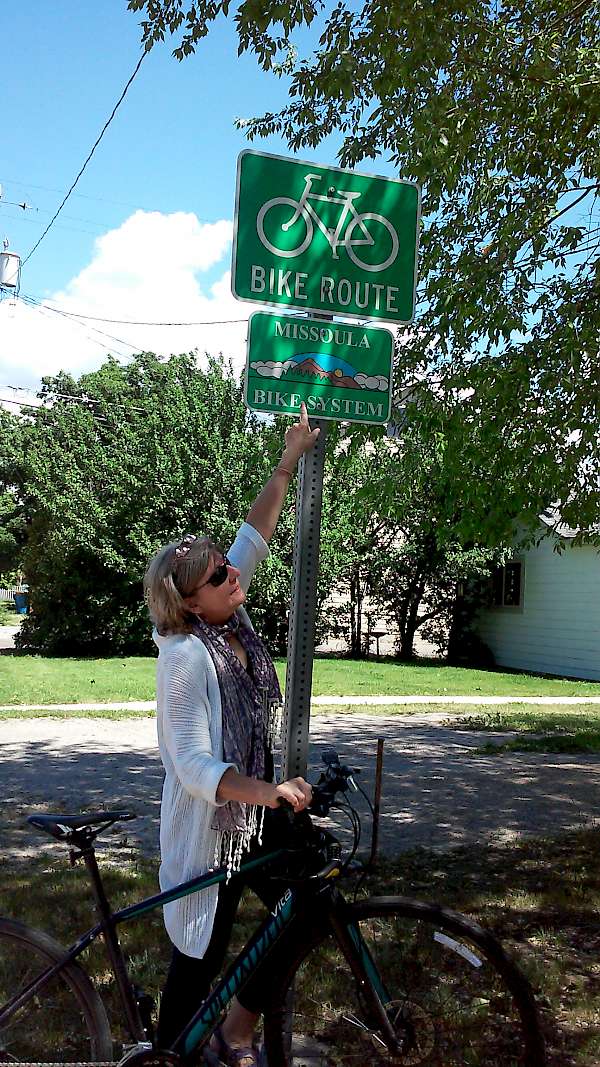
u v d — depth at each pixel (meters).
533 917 4.89
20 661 21.19
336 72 5.64
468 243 6.41
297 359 3.19
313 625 3.16
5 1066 2.70
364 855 6.09
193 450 21.95
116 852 6.22
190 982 2.65
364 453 7.46
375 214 3.31
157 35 5.78
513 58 5.84
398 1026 2.70
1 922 2.83
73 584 22.80
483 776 8.98
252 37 5.68
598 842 6.51
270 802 2.45
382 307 3.31
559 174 6.22
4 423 36.38
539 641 22.48
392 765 9.52
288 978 2.73
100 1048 2.75
